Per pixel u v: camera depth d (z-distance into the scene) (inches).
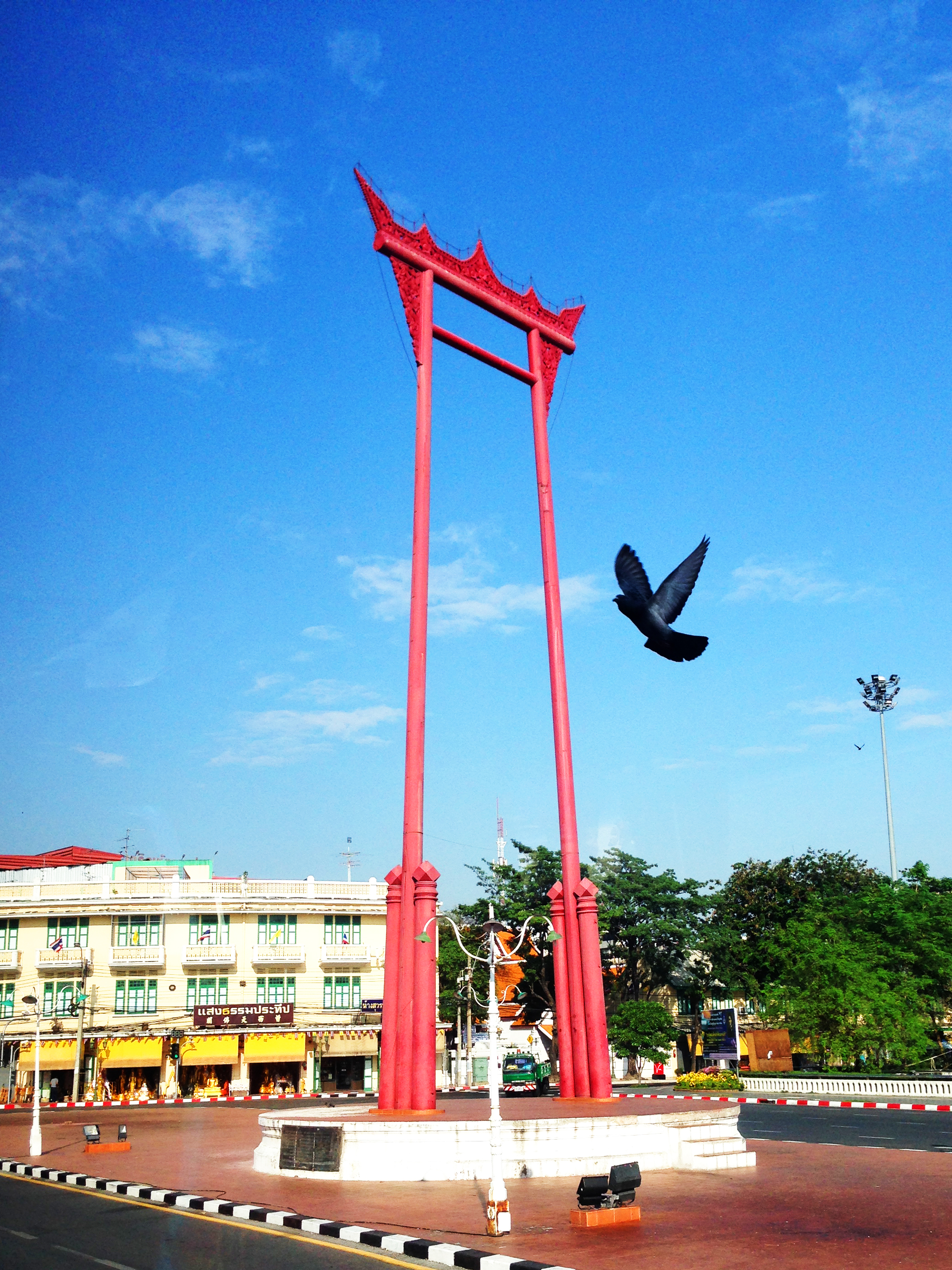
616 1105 1007.0
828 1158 943.0
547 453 1223.5
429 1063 920.3
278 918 2273.6
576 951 1079.0
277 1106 1814.7
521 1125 850.1
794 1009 1894.7
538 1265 503.5
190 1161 1010.1
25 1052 2057.1
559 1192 765.9
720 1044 2272.4
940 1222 617.0
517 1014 2229.3
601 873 2300.7
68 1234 635.5
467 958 2228.1
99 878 2385.6
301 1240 608.7
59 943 2139.5
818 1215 648.4
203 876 2484.0
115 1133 1370.6
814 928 2007.9
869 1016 1802.4
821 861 2517.2
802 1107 1551.4
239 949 2226.9
